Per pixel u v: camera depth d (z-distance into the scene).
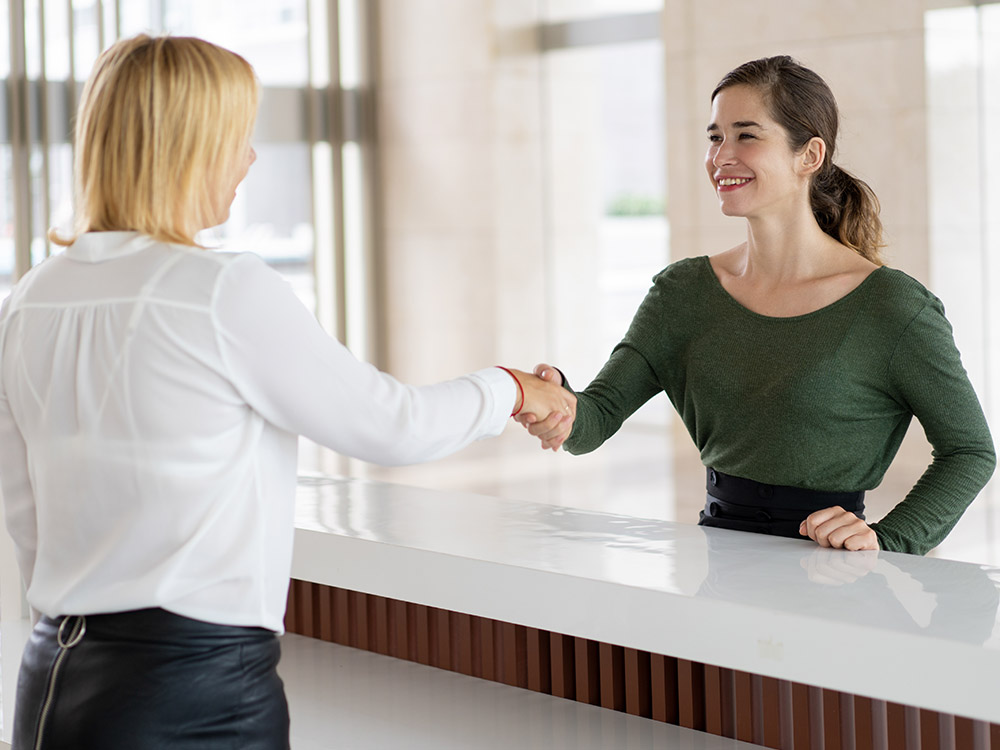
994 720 1.37
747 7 6.86
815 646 1.49
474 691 2.29
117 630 1.42
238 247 8.48
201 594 1.43
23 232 7.55
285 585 1.52
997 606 1.54
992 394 6.57
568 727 2.10
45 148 7.55
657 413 8.13
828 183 2.38
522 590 1.75
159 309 1.42
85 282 1.47
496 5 8.28
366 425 1.48
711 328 2.40
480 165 8.45
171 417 1.41
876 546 1.89
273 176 8.59
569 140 8.46
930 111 6.27
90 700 1.40
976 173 6.46
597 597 1.68
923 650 1.41
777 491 2.31
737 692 2.03
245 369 1.43
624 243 8.26
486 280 8.51
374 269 9.09
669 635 1.61
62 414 1.46
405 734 2.07
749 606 1.54
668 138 7.29
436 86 8.64
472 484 6.88
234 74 1.47
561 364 8.66
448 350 8.82
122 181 1.46
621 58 8.16
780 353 2.29
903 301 2.21
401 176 8.94
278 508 1.50
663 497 6.39
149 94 1.43
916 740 1.83
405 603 2.48
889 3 6.33
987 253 6.54
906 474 6.41
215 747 1.43
